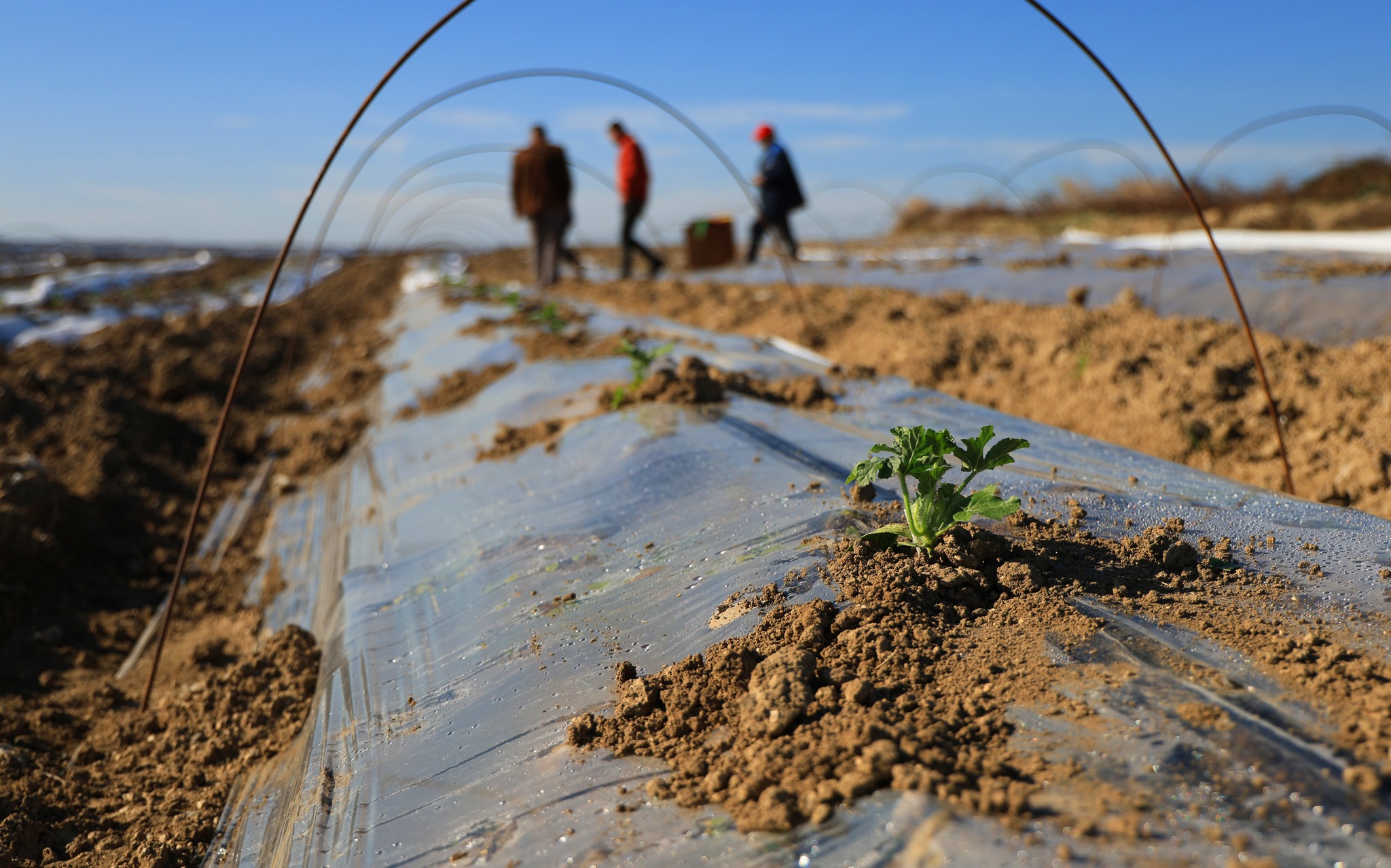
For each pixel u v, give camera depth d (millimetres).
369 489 4254
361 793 1775
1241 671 1487
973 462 1923
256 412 6875
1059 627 1673
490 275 15680
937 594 1831
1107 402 3920
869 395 3662
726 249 11328
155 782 2287
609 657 1944
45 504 4062
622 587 2248
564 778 1568
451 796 1647
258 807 1979
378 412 5867
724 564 2168
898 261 9117
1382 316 4207
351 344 10000
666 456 2975
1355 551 1931
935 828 1200
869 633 1698
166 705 2746
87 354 7715
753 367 4352
